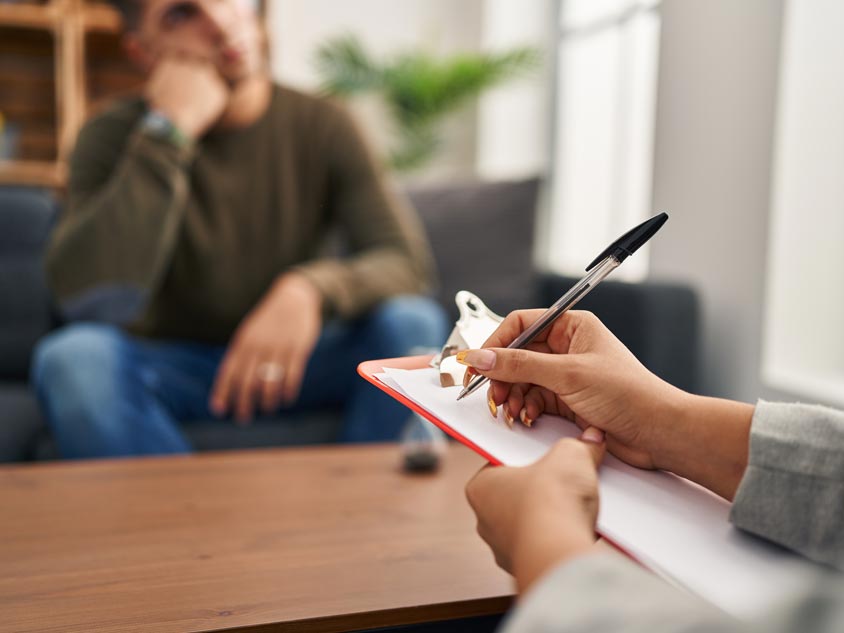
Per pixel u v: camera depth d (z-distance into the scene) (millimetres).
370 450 1150
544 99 3463
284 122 1852
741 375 1829
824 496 436
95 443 1361
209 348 1786
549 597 231
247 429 1597
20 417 1651
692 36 1966
